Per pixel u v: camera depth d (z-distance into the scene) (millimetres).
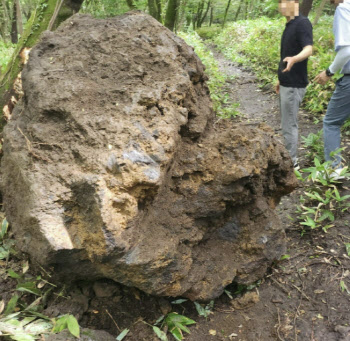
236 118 6262
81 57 2689
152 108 2367
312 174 3658
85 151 2135
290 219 3559
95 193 1946
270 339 2414
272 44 10141
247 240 2672
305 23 3799
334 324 2463
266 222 2705
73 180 2029
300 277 2871
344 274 2850
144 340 2357
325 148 3920
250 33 12812
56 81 2484
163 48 2775
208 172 2461
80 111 2301
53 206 1996
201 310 2588
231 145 2520
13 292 2602
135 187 2059
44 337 2154
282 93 4074
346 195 3553
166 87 2510
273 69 8609
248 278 2680
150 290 2195
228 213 2652
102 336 2223
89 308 2500
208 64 8281
